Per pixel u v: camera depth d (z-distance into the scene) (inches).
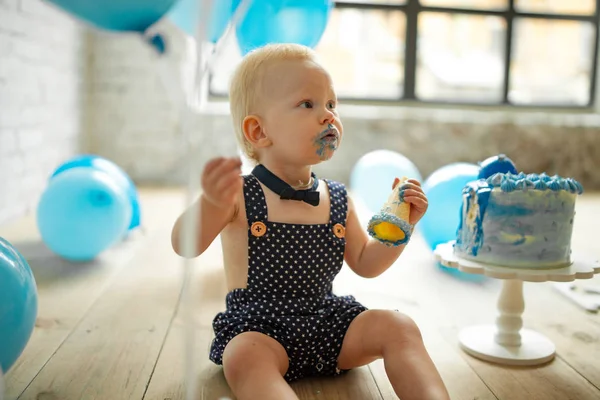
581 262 52.6
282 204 47.8
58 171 103.0
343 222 49.5
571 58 212.7
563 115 185.9
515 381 48.7
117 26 36.6
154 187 172.1
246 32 70.0
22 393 44.9
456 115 182.1
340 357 46.5
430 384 39.7
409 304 69.7
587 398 45.9
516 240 50.1
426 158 179.5
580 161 181.8
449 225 85.1
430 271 84.9
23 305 42.4
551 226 50.2
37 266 83.6
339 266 49.0
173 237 43.8
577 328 61.6
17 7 112.3
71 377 47.9
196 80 39.1
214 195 39.4
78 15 35.6
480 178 55.6
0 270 41.8
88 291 72.2
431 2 210.5
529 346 54.7
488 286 77.7
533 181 50.7
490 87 223.8
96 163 103.4
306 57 48.4
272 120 47.4
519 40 214.1
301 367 45.9
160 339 56.4
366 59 210.1
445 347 56.1
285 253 46.8
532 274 48.2
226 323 46.2
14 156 112.9
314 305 47.4
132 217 104.9
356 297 72.3
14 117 112.3
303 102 46.7
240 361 40.9
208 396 44.8
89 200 83.8
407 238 46.0
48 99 135.1
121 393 45.3
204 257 88.4
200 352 53.2
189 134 39.0
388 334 43.9
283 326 44.9
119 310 64.9
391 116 177.9
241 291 47.2
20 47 114.8
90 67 174.1
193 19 40.8
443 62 222.5
